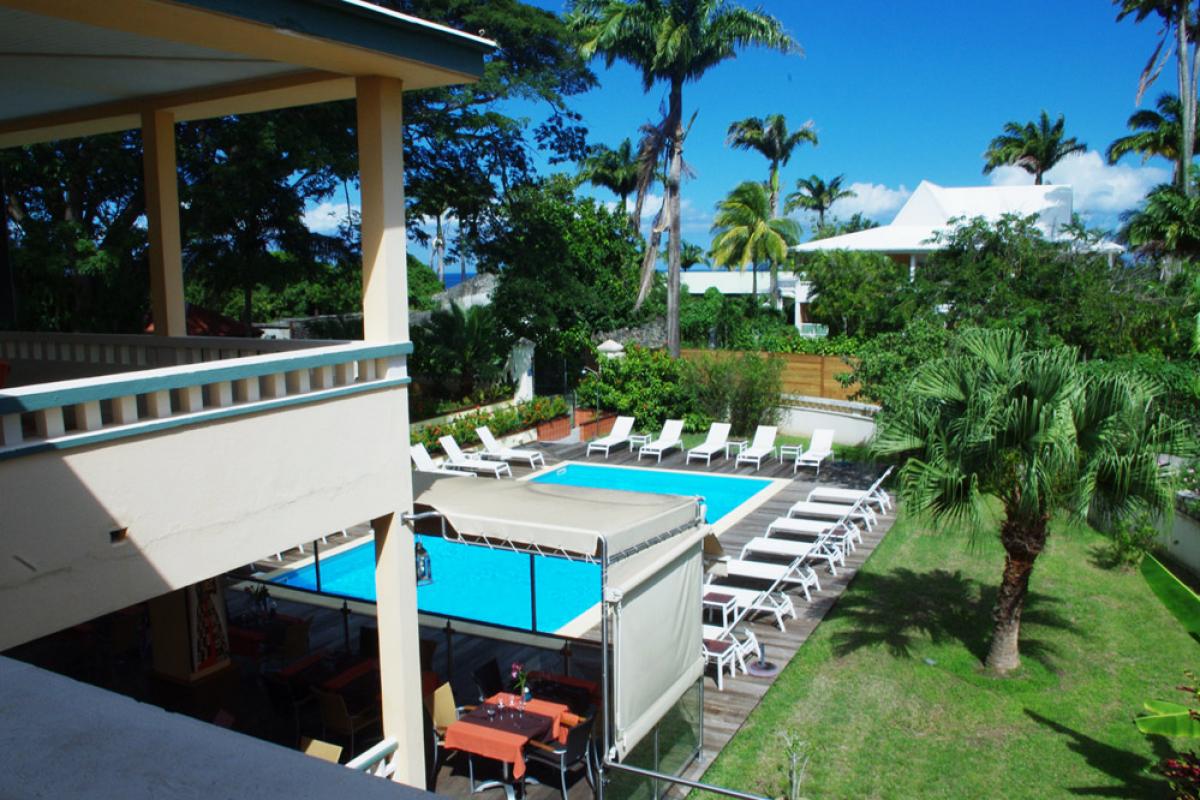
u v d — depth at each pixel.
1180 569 13.72
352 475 6.67
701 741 8.76
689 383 25.17
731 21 25.61
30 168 19.42
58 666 10.89
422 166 23.89
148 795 1.06
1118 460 9.12
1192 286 20.48
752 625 11.85
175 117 8.17
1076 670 10.38
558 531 7.41
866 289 28.97
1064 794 7.99
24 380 9.07
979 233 22.39
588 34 27.66
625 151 47.97
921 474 9.76
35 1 4.68
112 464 4.99
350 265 22.53
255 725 9.39
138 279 19.73
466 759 8.78
